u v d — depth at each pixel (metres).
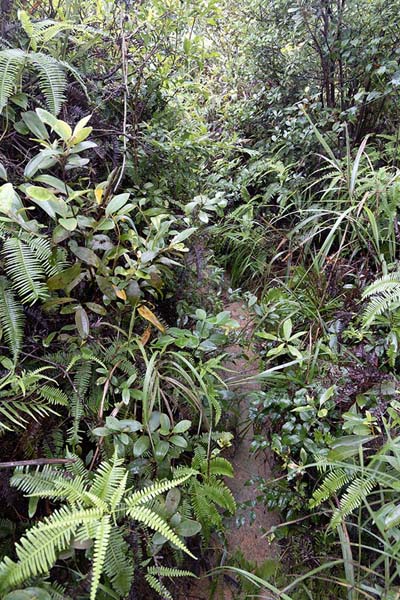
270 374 1.75
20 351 1.29
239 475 1.76
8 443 1.26
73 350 1.43
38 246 1.30
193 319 1.95
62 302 1.38
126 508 1.09
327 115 2.65
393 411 1.41
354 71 2.65
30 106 1.61
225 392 1.73
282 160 3.04
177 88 2.66
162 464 1.37
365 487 1.31
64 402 1.31
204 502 1.39
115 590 1.15
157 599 1.25
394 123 2.75
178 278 1.96
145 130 2.17
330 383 1.64
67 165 1.38
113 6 2.16
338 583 1.27
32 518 1.22
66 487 1.11
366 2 2.53
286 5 2.81
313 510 1.49
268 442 1.62
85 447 1.43
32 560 0.94
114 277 1.48
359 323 1.86
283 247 2.66
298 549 1.48
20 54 1.44
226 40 3.90
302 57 2.91
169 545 1.34
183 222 2.01
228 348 2.15
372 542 1.40
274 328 2.08
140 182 2.03
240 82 3.68
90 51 2.02
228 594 1.43
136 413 1.51
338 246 2.50
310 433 1.57
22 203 1.41
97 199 1.44
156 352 1.52
